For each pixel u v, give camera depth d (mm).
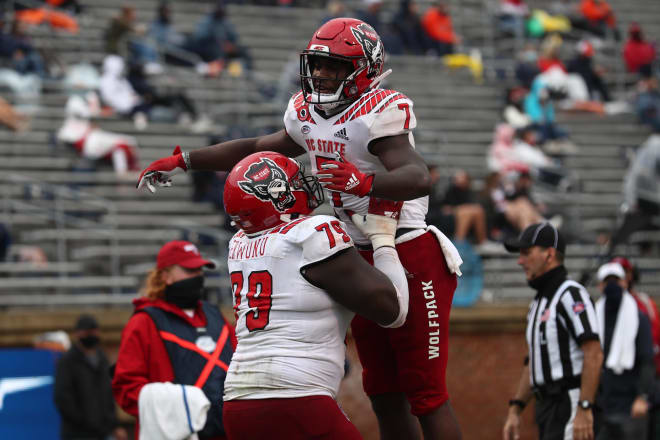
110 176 43875
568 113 57906
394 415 14898
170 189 45094
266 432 13023
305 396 12945
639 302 27453
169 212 43500
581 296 19922
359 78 12922
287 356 12977
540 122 54250
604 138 56594
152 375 17922
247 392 13141
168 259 18469
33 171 43438
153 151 46688
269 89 51406
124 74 48406
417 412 13852
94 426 27234
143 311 18328
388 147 12781
